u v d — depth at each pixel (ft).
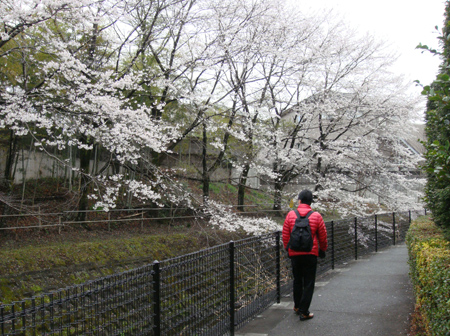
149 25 37.45
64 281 27.22
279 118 47.98
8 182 42.01
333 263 28.76
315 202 43.60
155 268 9.92
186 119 44.91
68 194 49.96
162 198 47.42
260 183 61.93
